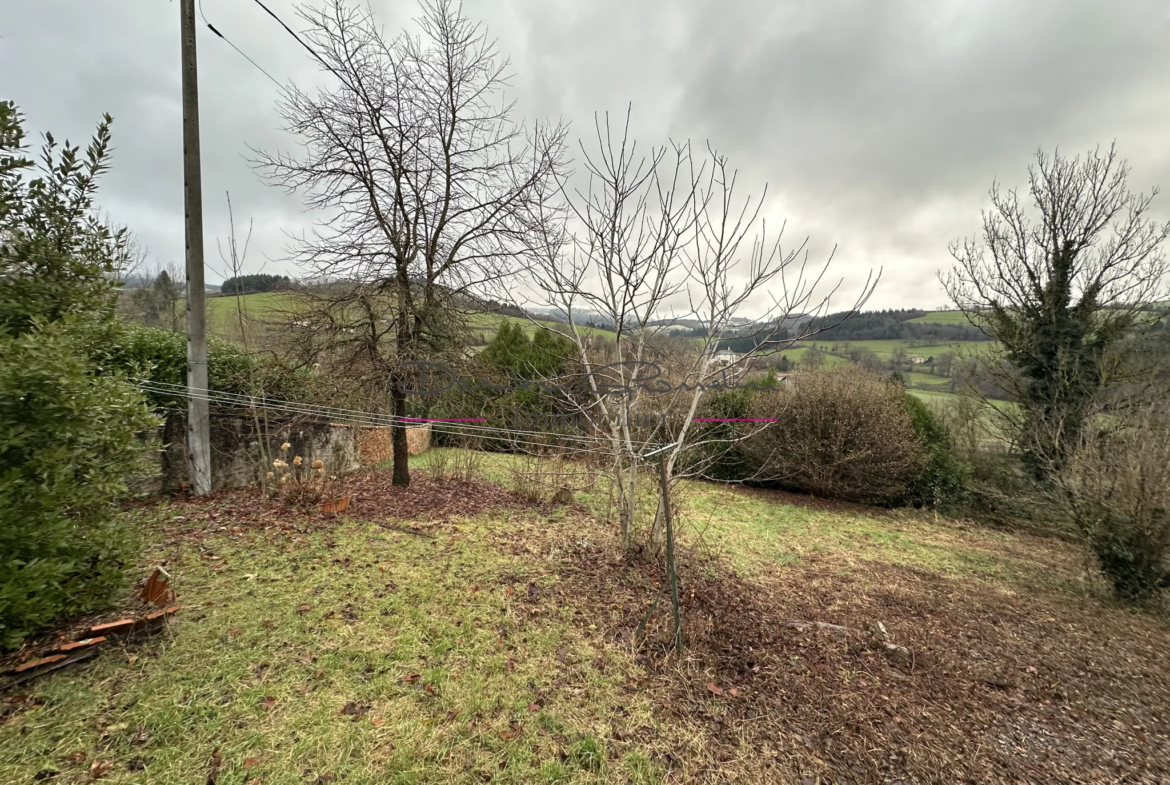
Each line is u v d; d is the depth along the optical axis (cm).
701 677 289
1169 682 328
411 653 288
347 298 625
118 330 305
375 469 831
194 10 546
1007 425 953
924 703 287
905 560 602
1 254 246
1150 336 846
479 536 520
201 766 195
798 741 246
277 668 262
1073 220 889
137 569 357
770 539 648
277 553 420
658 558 459
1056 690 310
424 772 203
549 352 626
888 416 867
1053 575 567
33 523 229
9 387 212
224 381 631
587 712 252
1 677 221
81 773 186
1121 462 496
